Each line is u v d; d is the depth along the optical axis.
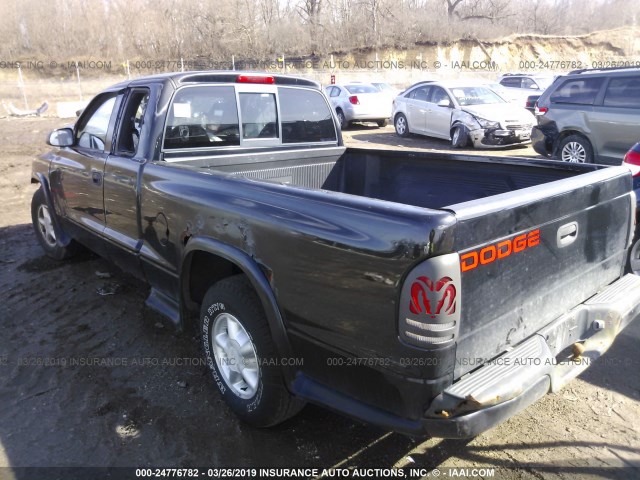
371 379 2.38
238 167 4.24
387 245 2.20
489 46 44.12
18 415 3.31
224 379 3.23
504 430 3.15
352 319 2.38
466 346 2.26
